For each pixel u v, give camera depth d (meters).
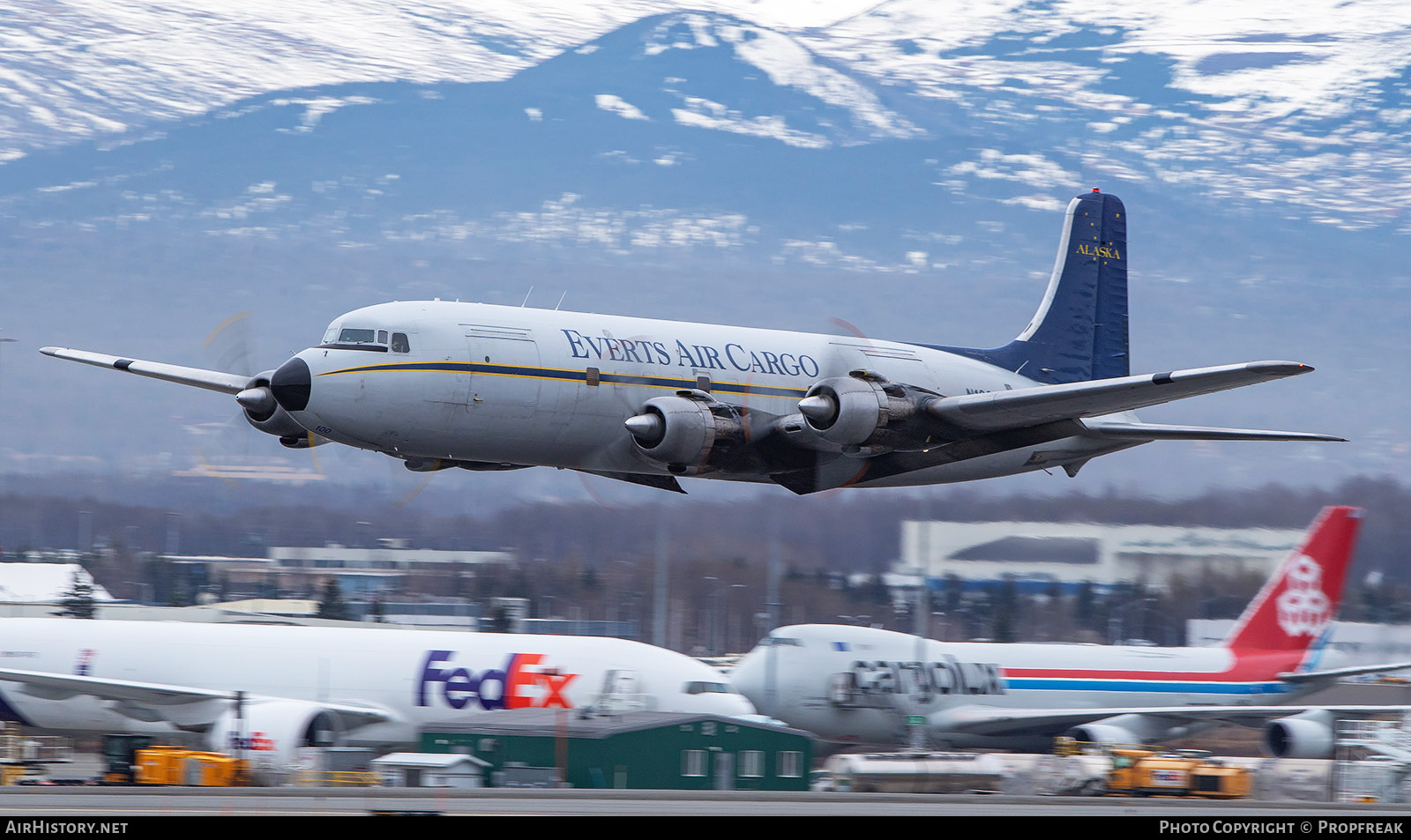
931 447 107.06
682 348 105.62
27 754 87.69
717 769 77.94
